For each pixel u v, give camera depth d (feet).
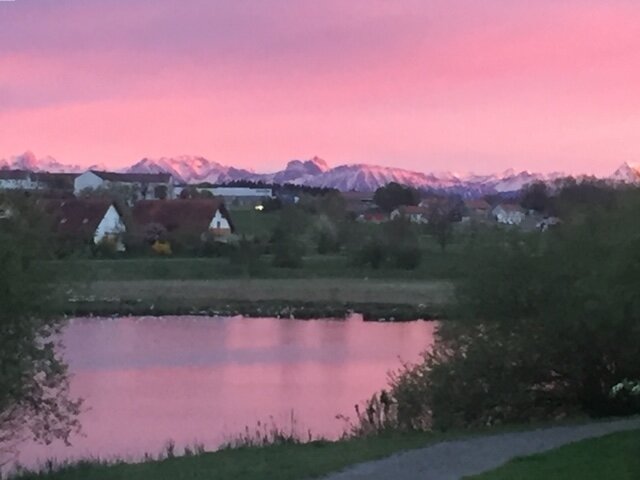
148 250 263.90
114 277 232.32
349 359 141.49
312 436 80.69
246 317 203.82
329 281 240.32
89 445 84.33
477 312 80.89
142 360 139.74
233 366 134.72
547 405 83.46
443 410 81.61
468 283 81.41
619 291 67.46
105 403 105.70
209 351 150.82
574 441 63.52
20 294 60.54
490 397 81.87
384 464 55.88
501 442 64.80
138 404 105.40
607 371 81.82
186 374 127.54
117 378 123.34
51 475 59.72
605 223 78.18
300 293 228.84
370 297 223.10
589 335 78.23
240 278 242.58
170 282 234.17
